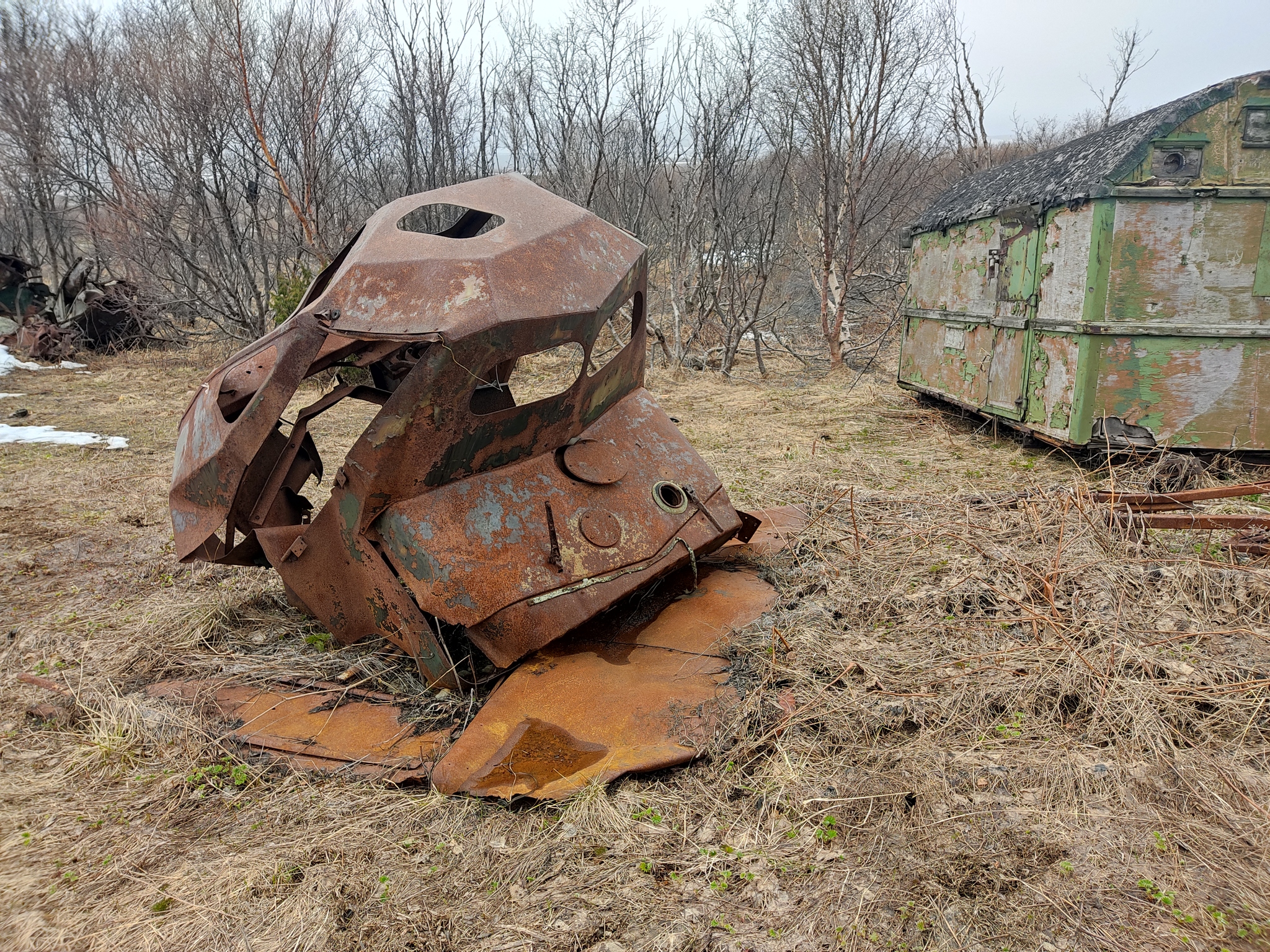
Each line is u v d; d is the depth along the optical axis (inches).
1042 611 136.2
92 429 336.8
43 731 120.9
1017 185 279.1
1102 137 247.0
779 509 193.0
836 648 128.7
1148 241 223.8
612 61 477.4
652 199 531.5
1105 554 154.5
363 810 100.3
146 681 132.7
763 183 552.1
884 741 108.7
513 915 82.9
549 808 98.3
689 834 94.0
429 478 118.7
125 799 104.3
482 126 497.0
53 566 188.5
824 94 430.0
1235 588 139.2
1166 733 105.0
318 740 114.3
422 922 82.3
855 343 533.3
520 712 112.9
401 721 118.6
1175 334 227.3
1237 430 230.5
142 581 178.1
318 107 445.1
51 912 85.1
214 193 510.0
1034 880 84.1
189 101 476.4
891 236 611.5
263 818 99.4
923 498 197.3
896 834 91.6
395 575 124.0
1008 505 182.5
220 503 127.4
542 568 122.6
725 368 448.1
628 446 142.9
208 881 88.8
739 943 78.2
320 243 449.4
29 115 547.8
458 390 112.7
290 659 136.8
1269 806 92.8
